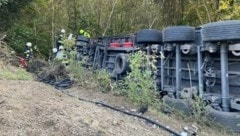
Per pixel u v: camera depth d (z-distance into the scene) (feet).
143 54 21.35
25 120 11.68
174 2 42.68
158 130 15.01
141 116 16.56
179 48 20.52
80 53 32.76
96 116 13.75
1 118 11.47
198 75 19.44
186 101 18.74
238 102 16.89
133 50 25.13
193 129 16.25
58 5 49.62
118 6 49.60
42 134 10.93
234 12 35.96
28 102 13.57
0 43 32.99
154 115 17.44
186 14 42.22
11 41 40.04
